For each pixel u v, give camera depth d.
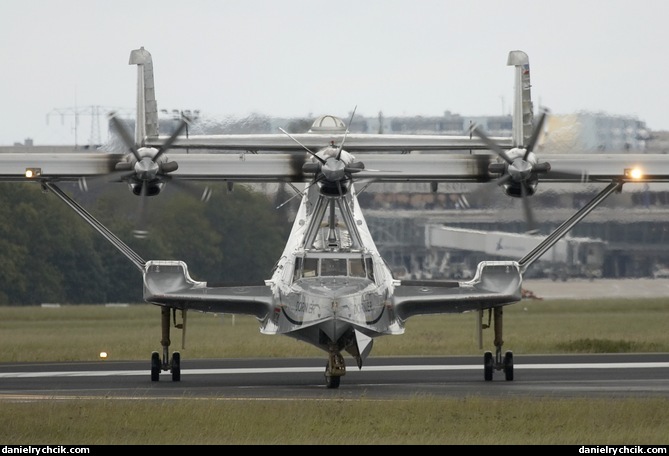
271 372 100.12
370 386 85.81
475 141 110.19
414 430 63.69
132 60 123.69
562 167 101.75
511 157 95.81
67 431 63.38
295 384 88.50
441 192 128.38
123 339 137.25
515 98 114.12
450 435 62.53
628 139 162.25
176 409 68.81
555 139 158.38
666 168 101.75
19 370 101.62
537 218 175.62
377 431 63.47
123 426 64.62
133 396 78.38
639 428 63.34
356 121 183.12
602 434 62.03
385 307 85.62
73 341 134.25
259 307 88.69
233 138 109.94
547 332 142.88
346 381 90.31
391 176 96.56
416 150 109.94
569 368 99.56
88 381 91.50
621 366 100.81
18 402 72.56
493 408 68.94
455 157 102.25
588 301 184.88
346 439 61.75
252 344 131.38
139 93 122.94
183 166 101.44
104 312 183.75
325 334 83.25
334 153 90.06
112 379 93.38
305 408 69.50
